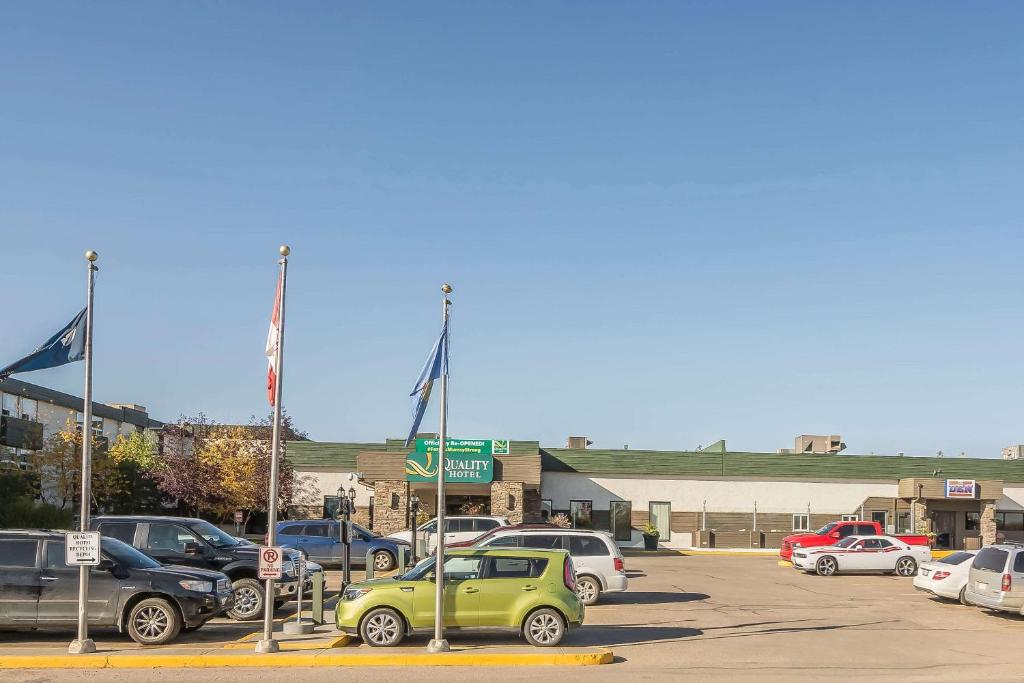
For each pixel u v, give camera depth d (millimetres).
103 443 51938
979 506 49844
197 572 18562
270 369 17828
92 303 17234
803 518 49812
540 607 17672
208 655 16250
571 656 16547
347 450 47688
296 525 34062
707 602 26531
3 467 44375
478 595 17594
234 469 46156
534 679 15039
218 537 22094
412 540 31469
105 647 17328
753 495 49781
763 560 43406
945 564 27062
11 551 17703
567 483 49156
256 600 21297
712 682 15078
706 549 48500
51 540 17891
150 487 50656
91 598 17547
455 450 44844
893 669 16703
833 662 17281
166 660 16031
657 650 18188
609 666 16375
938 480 48688
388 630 17562
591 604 25516
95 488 48125
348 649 17172
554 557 18094
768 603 26469
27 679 14820
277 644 16859
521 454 46125
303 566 21250
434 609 17516
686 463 49656
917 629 21891
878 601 27469
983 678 15898
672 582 32188
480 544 25641
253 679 14805
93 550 16578
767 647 18797
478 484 45000
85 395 17141
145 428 66250
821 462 50281
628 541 48875
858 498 50125
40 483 47375
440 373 18266
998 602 23500
